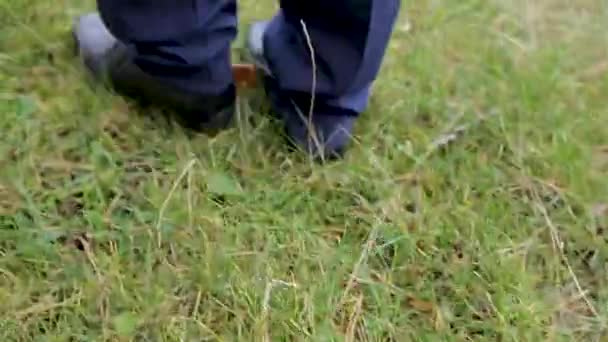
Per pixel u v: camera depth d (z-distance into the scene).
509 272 1.31
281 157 1.45
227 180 1.38
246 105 1.51
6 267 1.24
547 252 1.36
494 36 1.79
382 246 1.32
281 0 1.35
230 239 1.31
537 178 1.48
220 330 1.21
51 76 1.52
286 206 1.37
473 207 1.42
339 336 1.22
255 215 1.35
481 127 1.56
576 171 1.49
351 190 1.41
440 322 1.26
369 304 1.27
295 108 1.44
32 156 1.37
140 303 1.22
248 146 1.45
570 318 1.29
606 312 1.30
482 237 1.37
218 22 1.33
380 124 1.53
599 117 1.62
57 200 1.33
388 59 1.68
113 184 1.35
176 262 1.28
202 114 1.44
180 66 1.35
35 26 1.61
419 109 1.58
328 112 1.42
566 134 1.55
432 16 1.80
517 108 1.60
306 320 1.22
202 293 1.24
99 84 1.50
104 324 1.19
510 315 1.27
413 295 1.29
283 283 1.25
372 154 1.46
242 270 1.28
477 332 1.26
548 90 1.65
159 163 1.40
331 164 1.44
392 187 1.42
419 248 1.34
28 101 1.45
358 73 1.32
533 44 1.78
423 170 1.46
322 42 1.32
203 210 1.34
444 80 1.65
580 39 1.82
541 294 1.32
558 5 1.91
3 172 1.34
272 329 1.21
